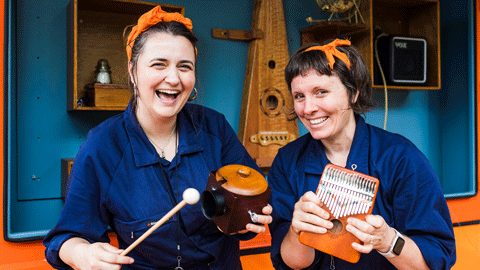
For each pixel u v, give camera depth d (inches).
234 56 113.8
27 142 94.7
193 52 40.7
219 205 34.7
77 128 99.7
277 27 109.1
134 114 44.3
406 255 39.4
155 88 39.4
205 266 44.3
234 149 50.2
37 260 85.0
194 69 40.9
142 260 43.1
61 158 98.2
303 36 118.5
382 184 43.7
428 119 138.9
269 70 108.8
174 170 43.7
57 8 96.4
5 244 82.7
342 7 109.5
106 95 91.0
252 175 38.2
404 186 43.1
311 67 41.3
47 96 96.3
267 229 104.2
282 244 44.6
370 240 36.6
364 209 37.8
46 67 95.9
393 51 115.2
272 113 109.3
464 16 131.2
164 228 41.0
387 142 45.4
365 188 38.2
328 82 41.4
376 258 44.4
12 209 93.6
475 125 126.3
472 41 125.6
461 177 133.6
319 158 46.8
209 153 46.3
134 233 41.3
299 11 119.3
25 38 93.7
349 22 113.5
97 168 41.4
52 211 98.0
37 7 94.5
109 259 35.4
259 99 107.8
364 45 113.7
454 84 135.6
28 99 94.5
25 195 94.9
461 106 133.3
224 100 112.8
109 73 95.0
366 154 45.3
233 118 114.1
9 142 81.7
